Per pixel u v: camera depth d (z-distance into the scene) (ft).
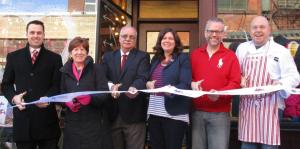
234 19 15.67
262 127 11.94
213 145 12.52
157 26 21.36
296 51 15.25
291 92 11.67
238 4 15.74
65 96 12.01
